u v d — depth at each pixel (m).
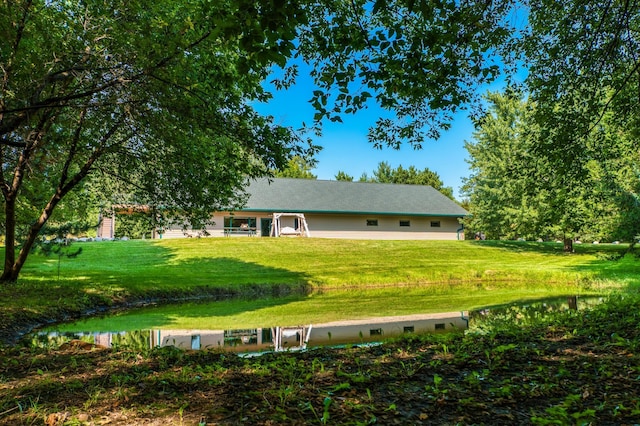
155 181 12.08
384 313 12.12
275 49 4.30
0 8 7.53
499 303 13.80
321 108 6.04
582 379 4.52
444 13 5.53
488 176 31.80
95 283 15.51
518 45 9.06
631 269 20.70
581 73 9.08
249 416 3.64
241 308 13.48
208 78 8.46
